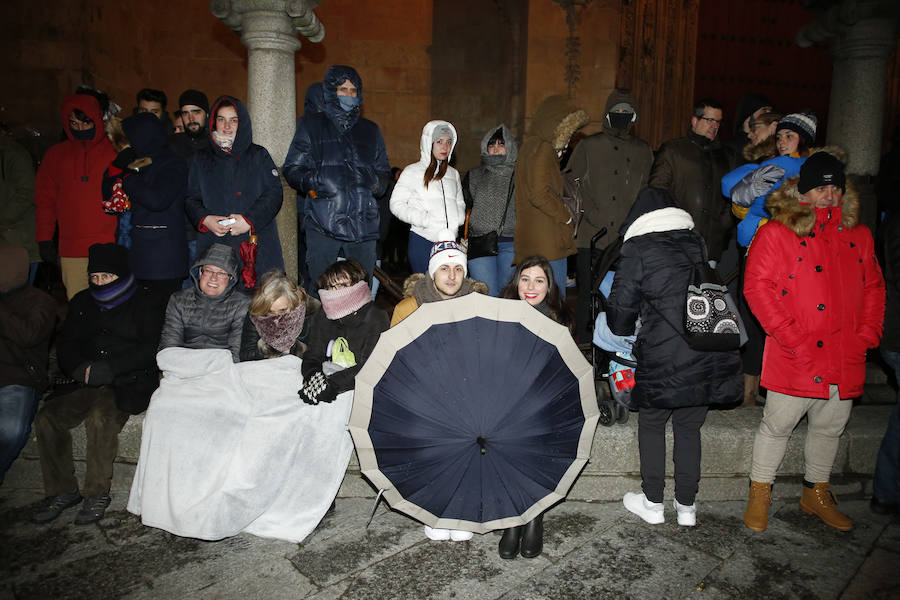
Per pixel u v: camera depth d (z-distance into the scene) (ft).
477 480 8.49
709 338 9.96
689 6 38.11
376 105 38.99
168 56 36.68
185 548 10.30
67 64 27.43
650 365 10.53
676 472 11.11
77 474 12.05
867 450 12.92
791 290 10.50
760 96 15.69
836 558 10.18
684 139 14.93
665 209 10.78
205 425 10.53
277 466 10.50
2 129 15.56
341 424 10.91
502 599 8.99
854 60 16.30
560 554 10.22
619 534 10.89
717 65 40.37
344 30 38.29
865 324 10.69
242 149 13.32
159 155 13.07
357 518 11.41
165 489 10.41
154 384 11.84
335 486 10.91
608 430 12.41
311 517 10.69
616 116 15.21
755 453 11.21
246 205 13.29
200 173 13.19
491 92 39.19
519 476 8.54
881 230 13.23
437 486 8.50
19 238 15.42
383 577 9.52
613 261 12.10
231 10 14.35
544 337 8.41
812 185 10.19
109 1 30.48
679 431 11.02
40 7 27.14
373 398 8.47
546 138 14.05
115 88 31.42
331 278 11.03
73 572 9.55
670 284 10.34
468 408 8.23
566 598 9.03
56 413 11.17
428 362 8.34
